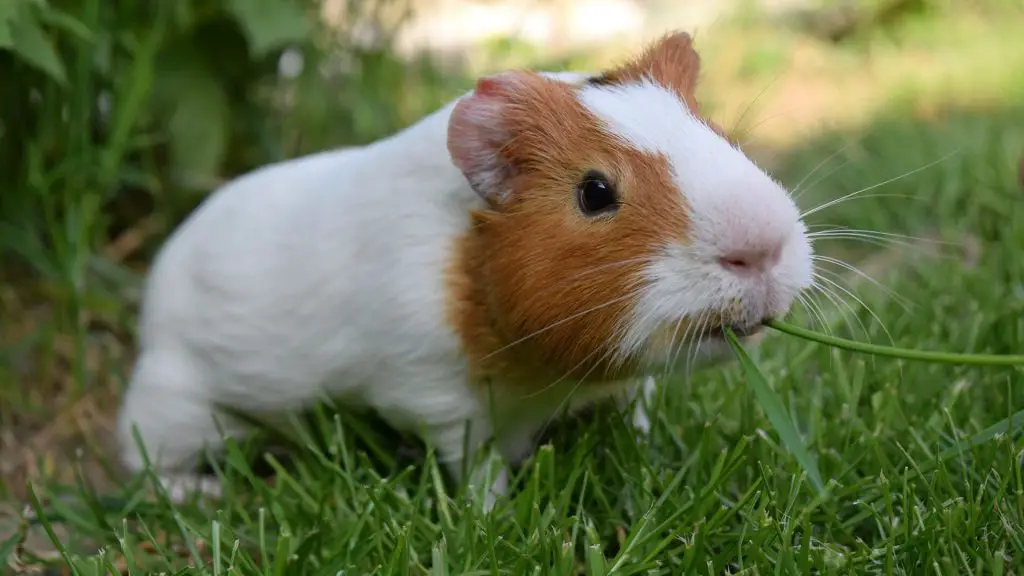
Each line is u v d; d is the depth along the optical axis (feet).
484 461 1.60
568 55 3.09
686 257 1.39
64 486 1.70
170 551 1.56
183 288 1.72
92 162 2.07
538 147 1.45
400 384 1.56
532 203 1.45
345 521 1.55
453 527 1.51
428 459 1.56
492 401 1.55
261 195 1.70
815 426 1.61
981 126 2.69
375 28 2.55
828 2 3.80
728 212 1.38
